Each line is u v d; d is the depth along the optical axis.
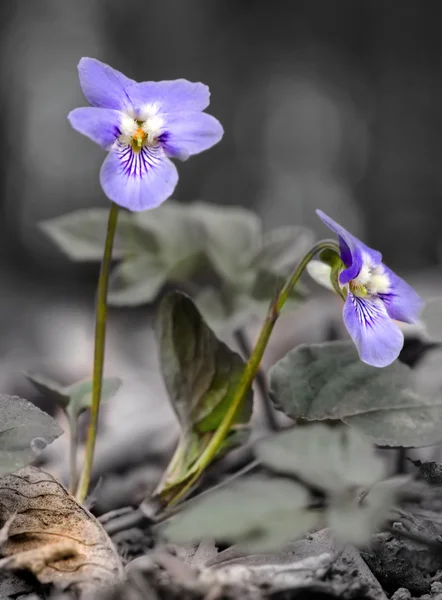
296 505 0.29
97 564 0.30
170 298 0.33
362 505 0.30
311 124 1.60
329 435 0.30
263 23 1.58
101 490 0.36
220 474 0.36
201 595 0.29
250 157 1.58
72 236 0.39
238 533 0.29
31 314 0.75
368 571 0.30
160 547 0.32
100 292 0.32
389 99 1.60
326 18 1.60
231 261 0.39
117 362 0.55
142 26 1.48
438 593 0.31
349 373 0.33
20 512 0.31
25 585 0.30
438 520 0.32
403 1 1.59
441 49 1.60
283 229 0.39
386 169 1.58
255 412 0.39
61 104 1.38
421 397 0.33
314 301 0.54
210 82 1.57
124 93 0.31
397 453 0.35
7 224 1.31
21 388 0.46
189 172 1.53
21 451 0.30
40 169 1.35
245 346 0.39
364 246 0.31
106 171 0.30
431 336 0.35
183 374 0.33
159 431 0.39
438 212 1.54
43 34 1.39
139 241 0.39
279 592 0.29
